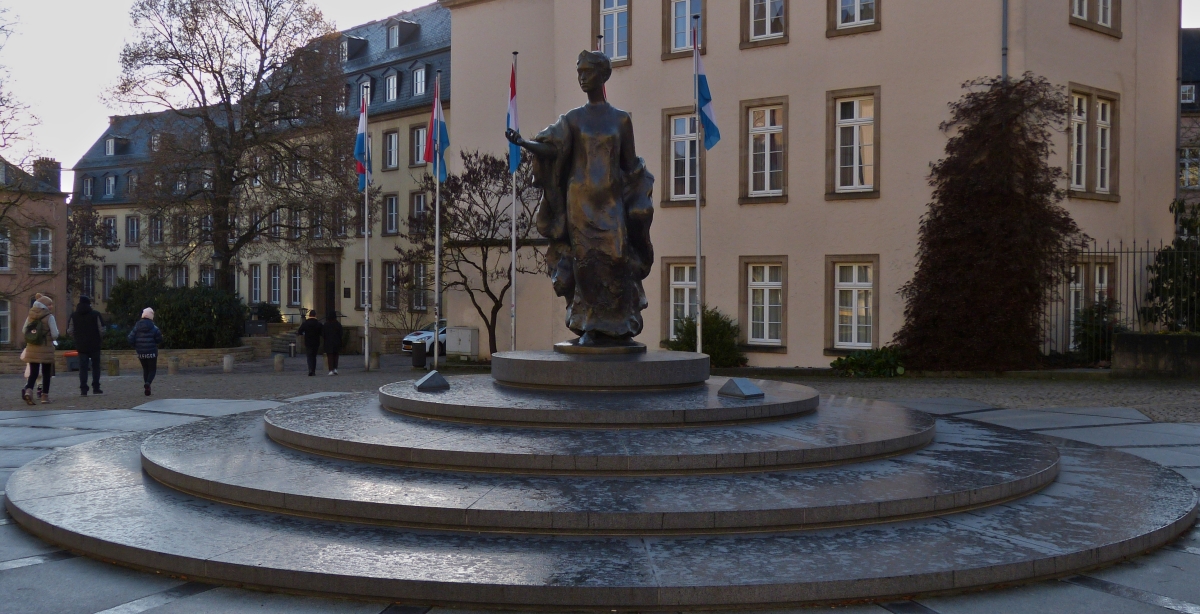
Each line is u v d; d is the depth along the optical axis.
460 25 31.39
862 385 19.56
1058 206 21.25
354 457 7.69
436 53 47.78
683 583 5.14
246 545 5.91
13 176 32.81
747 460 7.19
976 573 5.48
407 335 40.84
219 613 5.10
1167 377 19.06
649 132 26.06
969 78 21.75
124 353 31.97
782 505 6.24
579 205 10.55
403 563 5.51
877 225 22.95
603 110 10.73
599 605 5.09
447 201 29.44
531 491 6.61
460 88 31.36
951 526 6.40
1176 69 25.72
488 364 28.33
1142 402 15.65
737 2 24.80
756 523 6.12
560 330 28.69
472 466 7.19
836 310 23.77
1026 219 20.33
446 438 7.79
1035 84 20.50
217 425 10.39
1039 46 21.67
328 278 53.50
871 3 23.20
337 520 6.43
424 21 52.22
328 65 36.88
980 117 20.73
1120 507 7.05
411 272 36.31
